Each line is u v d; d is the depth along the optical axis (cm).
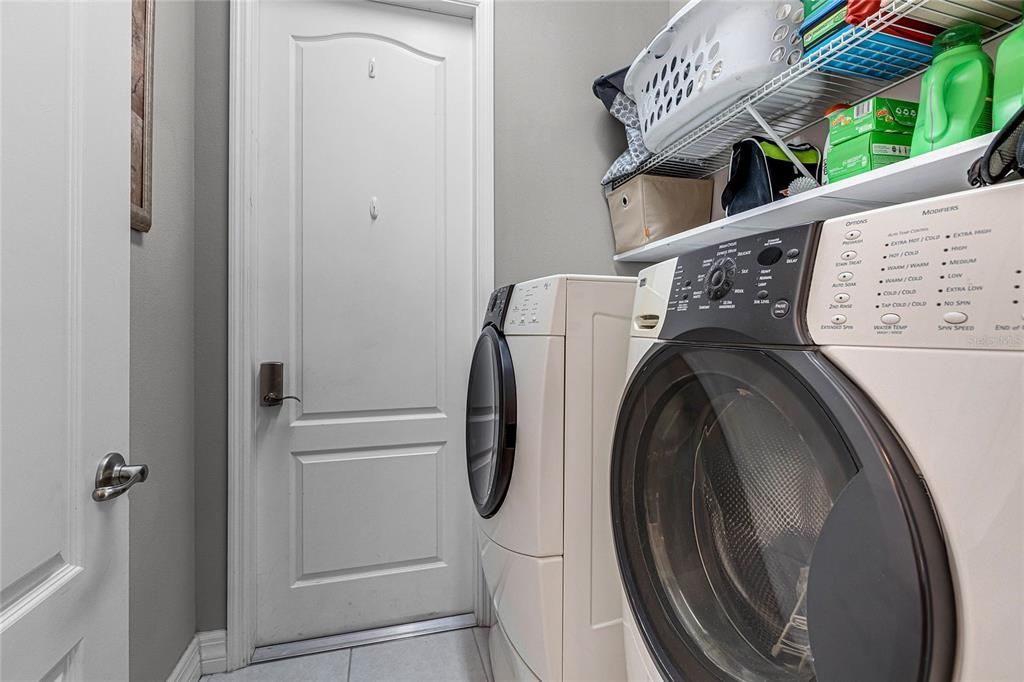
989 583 39
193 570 149
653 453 85
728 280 69
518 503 111
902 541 42
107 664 71
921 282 46
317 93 171
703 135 147
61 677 62
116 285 75
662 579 82
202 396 153
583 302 110
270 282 166
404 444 179
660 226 176
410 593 178
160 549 125
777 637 61
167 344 130
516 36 187
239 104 158
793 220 133
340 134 173
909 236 48
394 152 179
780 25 116
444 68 185
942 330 43
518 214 186
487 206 181
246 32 159
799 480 58
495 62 184
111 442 73
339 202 173
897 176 95
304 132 170
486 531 131
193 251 151
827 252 56
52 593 59
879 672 43
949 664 41
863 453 46
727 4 122
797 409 55
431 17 183
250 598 157
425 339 182
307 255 170
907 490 43
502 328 131
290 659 157
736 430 69
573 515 107
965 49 89
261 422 163
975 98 86
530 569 106
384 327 178
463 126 187
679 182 181
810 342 55
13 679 53
